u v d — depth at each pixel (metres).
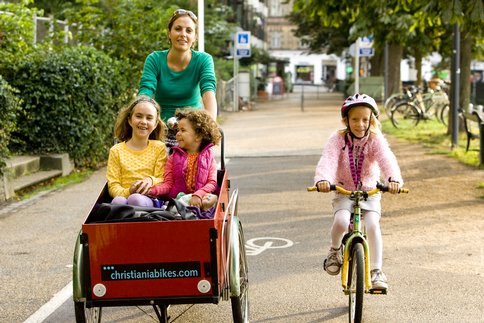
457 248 10.57
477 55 36.75
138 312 8.09
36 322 7.76
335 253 7.66
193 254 6.18
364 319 7.68
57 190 15.95
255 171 18.72
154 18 24.17
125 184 7.20
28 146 17.77
